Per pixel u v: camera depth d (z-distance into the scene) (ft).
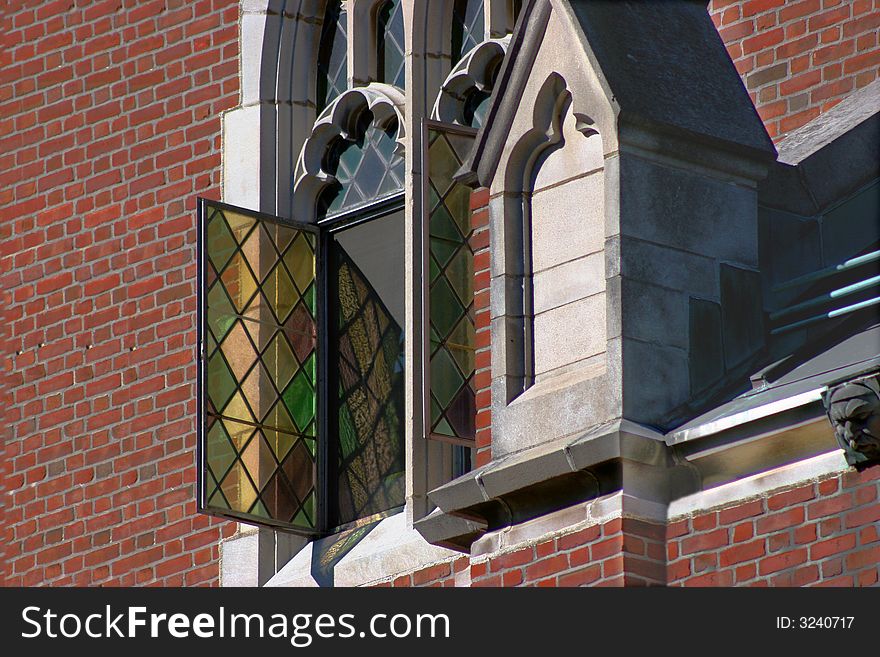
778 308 94.99
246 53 119.55
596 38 95.66
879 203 96.78
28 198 124.36
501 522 94.63
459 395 106.32
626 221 93.45
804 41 101.24
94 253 121.60
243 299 113.50
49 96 125.18
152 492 116.67
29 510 119.96
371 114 116.67
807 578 87.45
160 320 118.62
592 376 93.15
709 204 95.04
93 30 124.67
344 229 116.06
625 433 90.68
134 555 116.37
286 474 112.57
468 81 112.88
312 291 115.24
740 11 102.94
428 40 114.52
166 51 122.11
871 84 99.45
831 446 88.48
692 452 90.68
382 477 112.16
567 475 92.02
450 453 108.37
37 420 120.98
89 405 119.75
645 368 92.32
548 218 96.22
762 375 92.27
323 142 117.39
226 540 113.80
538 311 95.76
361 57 116.88
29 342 122.31
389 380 112.98
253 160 117.80
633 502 90.79
